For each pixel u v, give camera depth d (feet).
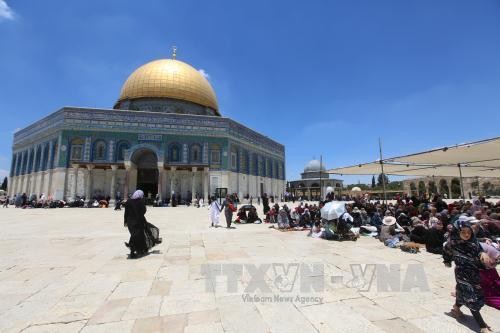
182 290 14.58
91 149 95.40
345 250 23.72
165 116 101.76
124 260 20.76
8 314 11.95
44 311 12.23
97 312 12.10
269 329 10.63
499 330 10.45
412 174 66.95
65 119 95.55
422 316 11.68
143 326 10.87
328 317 11.59
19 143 120.06
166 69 113.70
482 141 31.22
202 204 88.28
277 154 144.56
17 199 89.35
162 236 31.30
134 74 115.75
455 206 34.19
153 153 102.83
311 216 39.75
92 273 17.57
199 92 116.47
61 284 15.60
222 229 37.09
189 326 10.86
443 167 55.98
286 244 26.45
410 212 34.19
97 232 34.63
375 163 48.24
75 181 92.63
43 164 101.65
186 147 101.86
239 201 108.17
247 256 21.72
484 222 25.50
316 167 191.42
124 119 98.94
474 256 10.98
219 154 104.17
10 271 18.11
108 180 96.48
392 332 10.38
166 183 100.17
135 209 21.94
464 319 11.35
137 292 14.34
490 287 11.59
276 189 140.05
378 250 23.68
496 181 154.30
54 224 42.65
